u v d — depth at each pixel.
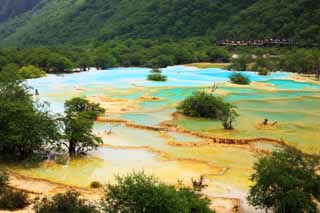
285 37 176.88
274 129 54.84
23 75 104.75
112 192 23.92
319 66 131.12
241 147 45.72
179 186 32.28
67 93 79.62
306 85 104.56
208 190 32.41
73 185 32.19
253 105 73.75
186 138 49.56
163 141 47.81
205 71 135.00
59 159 38.47
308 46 165.12
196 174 36.12
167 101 73.88
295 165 27.64
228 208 28.48
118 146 44.47
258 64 140.12
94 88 87.44
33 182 32.56
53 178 33.94
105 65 143.75
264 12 195.88
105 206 23.80
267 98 81.62
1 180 30.11
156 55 157.00
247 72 133.25
